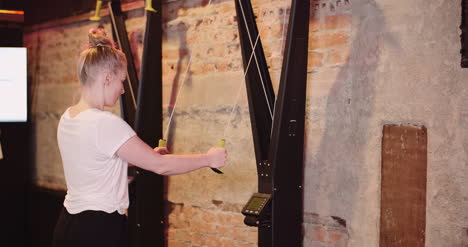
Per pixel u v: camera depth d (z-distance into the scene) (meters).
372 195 2.28
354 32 2.32
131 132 1.93
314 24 2.46
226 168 2.86
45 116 4.13
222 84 2.88
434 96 2.08
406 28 2.15
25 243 4.30
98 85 1.98
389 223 2.23
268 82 2.47
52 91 4.07
